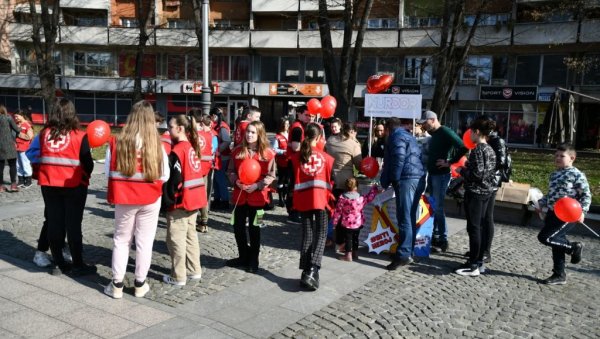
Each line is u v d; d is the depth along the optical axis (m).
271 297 5.11
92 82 40.25
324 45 14.37
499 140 6.34
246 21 39.81
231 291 5.23
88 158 5.23
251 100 39.75
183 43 38.34
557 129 10.91
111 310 4.56
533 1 31.41
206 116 8.02
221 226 8.12
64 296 4.82
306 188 5.39
